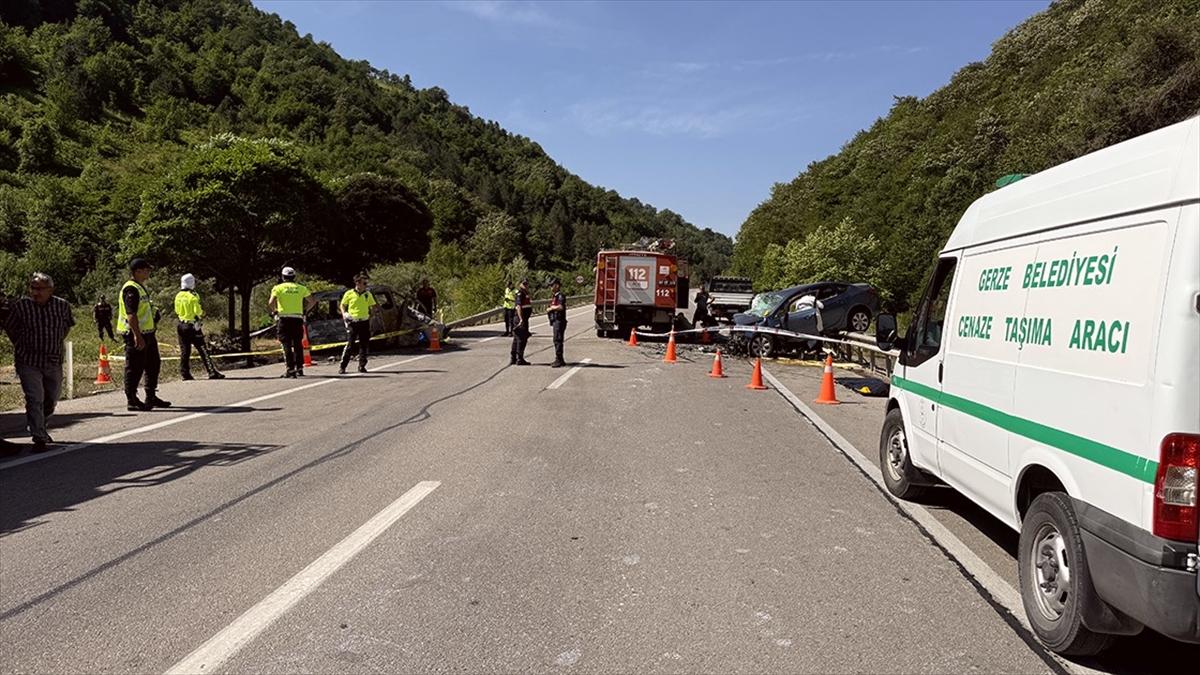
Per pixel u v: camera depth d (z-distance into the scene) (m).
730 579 4.81
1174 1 51.25
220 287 21.41
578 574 4.85
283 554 5.13
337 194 27.78
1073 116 39.31
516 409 11.16
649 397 12.69
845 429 10.22
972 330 5.38
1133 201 3.71
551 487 6.91
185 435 9.11
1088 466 3.76
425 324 22.38
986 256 5.35
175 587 4.57
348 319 15.59
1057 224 4.39
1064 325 4.12
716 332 22.19
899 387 6.88
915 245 59.66
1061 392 4.07
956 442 5.55
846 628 4.14
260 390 13.09
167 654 3.75
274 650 3.80
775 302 20.88
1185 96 30.75
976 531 5.89
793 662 3.74
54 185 46.81
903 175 73.12
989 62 82.00
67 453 8.14
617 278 25.25
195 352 19.08
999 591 4.70
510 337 26.84
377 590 4.55
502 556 5.15
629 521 5.96
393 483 6.97
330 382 14.19
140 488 6.75
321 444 8.62
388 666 3.65
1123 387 3.54
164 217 19.28
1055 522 3.99
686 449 8.70
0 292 8.51
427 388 13.36
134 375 10.88
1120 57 38.81
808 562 5.14
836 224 77.00
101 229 42.50
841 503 6.62
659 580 4.77
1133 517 3.41
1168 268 3.36
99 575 4.76
